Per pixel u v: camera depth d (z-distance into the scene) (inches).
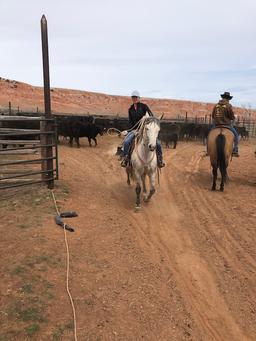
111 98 2591.0
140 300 119.3
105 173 308.7
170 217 202.7
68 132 485.4
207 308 121.1
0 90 2047.2
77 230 168.9
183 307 119.7
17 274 125.6
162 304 119.3
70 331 101.0
